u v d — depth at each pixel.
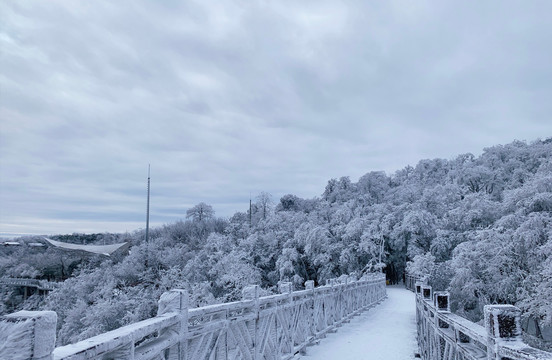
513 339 2.36
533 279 21.92
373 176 71.62
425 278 9.65
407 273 40.12
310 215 58.00
